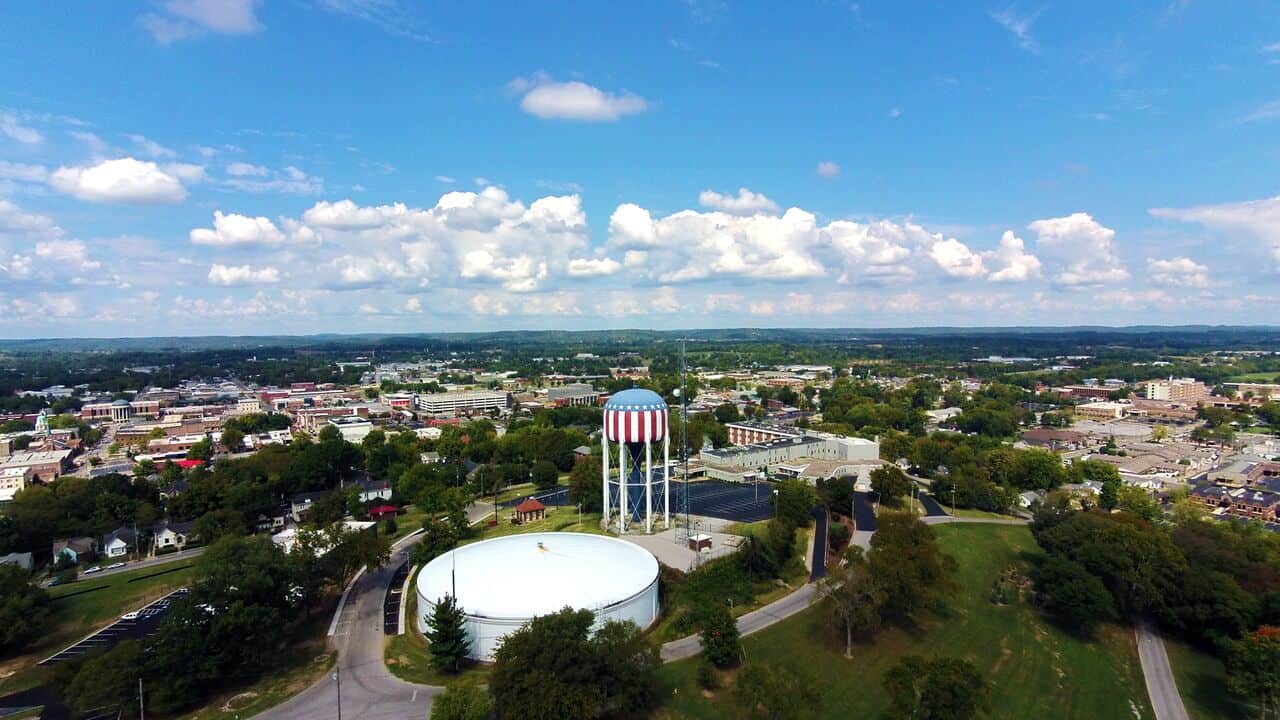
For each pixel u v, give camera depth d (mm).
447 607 100562
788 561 145125
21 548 160375
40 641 118500
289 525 195375
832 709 96188
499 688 83188
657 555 141500
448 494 192625
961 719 81625
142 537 177125
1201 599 120500
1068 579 126562
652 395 159750
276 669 103188
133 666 90250
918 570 122438
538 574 118312
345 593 134250
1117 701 104750
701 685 98500
